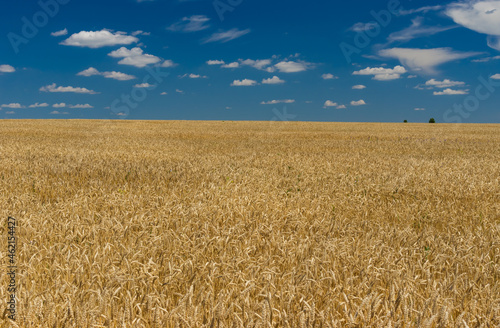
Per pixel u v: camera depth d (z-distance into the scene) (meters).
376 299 2.86
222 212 5.99
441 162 14.40
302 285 3.30
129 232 4.90
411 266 3.95
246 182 9.00
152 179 9.90
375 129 49.19
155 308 2.77
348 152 20.09
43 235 4.75
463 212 7.05
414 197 8.52
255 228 5.21
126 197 7.18
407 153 20.17
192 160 14.00
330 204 7.34
